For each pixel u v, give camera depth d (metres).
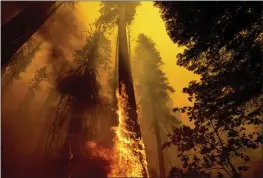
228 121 7.99
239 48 7.07
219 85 7.76
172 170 8.50
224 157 7.87
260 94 7.16
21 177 19.83
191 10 6.98
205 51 7.73
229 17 6.77
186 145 8.36
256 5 6.36
